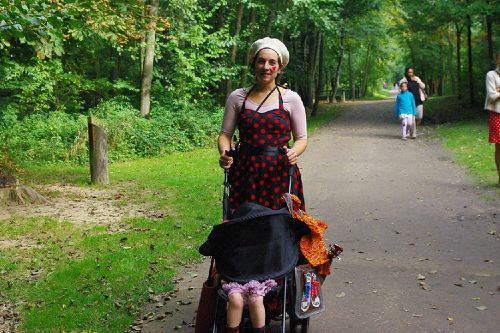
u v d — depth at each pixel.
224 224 4.09
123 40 11.31
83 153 17.12
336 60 46.62
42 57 9.47
